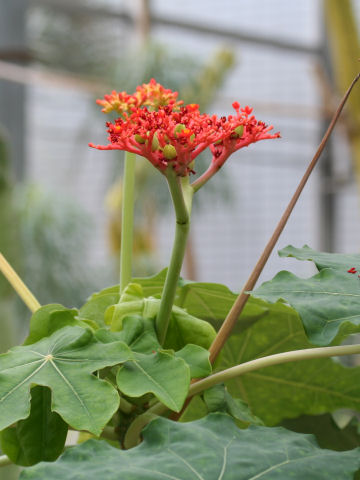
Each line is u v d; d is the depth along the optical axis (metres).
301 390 0.91
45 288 4.08
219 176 4.52
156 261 4.14
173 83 3.96
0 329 1.44
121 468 0.60
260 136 0.70
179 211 0.67
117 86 4.08
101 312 0.84
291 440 0.65
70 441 0.98
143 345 0.70
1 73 3.77
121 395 0.72
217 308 0.88
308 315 0.65
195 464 0.61
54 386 0.65
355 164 2.42
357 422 0.89
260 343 0.90
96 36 5.18
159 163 0.65
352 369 0.88
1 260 0.79
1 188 1.52
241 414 0.74
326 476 0.61
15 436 0.73
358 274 0.71
